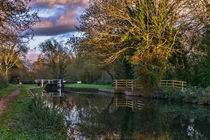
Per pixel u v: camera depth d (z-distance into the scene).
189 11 20.42
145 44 21.56
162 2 20.97
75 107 16.06
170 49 21.00
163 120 11.81
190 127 10.30
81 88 36.12
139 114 13.60
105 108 16.11
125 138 8.46
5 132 6.62
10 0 11.20
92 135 8.62
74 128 9.47
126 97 24.70
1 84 26.47
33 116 8.78
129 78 31.69
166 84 24.19
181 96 19.91
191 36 20.52
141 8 21.11
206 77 23.42
